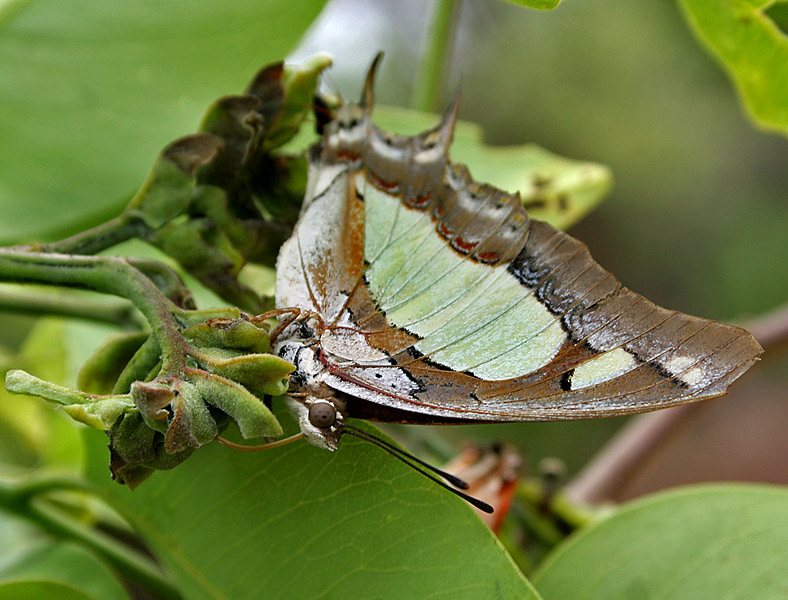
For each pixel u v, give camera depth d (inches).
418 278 9.4
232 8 10.3
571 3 26.5
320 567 9.3
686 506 9.9
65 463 11.4
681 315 9.2
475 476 10.3
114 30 10.3
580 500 11.6
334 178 9.5
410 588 9.2
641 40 26.5
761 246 27.9
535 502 10.7
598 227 29.4
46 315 10.6
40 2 10.3
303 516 9.3
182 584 9.4
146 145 10.3
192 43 10.3
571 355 9.3
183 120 10.3
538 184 11.3
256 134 9.4
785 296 27.5
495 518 10.2
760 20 10.3
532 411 9.2
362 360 9.3
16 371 8.8
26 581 9.7
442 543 9.2
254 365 8.9
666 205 28.5
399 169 9.5
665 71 27.0
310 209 9.5
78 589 9.7
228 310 9.0
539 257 9.4
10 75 10.2
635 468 11.7
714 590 9.7
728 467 27.3
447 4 11.6
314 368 9.3
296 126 9.6
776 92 10.6
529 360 9.3
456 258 9.5
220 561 9.4
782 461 27.1
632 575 9.8
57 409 8.8
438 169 9.5
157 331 8.9
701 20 10.5
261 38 10.3
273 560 9.3
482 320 9.4
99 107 10.3
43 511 10.1
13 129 10.2
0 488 10.0
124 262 9.0
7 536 10.4
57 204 10.2
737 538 9.8
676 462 27.4
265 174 9.6
